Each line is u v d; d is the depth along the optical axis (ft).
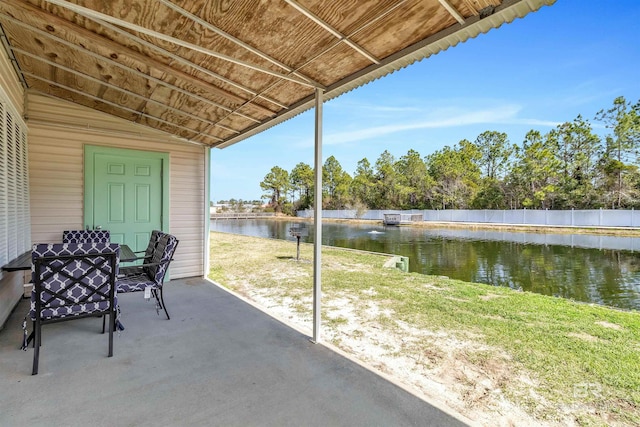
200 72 9.07
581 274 24.38
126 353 7.80
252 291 14.64
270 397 6.01
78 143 13.48
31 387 6.17
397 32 6.40
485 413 5.78
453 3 5.35
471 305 12.53
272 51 7.55
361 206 101.30
